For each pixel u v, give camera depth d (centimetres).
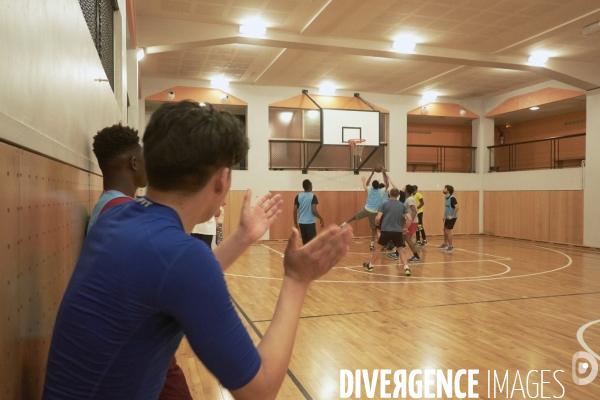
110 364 79
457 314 503
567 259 935
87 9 271
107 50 416
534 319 483
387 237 759
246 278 730
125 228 84
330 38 912
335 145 1300
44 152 132
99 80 289
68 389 80
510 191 1406
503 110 1448
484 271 787
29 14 117
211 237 410
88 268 83
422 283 681
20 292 108
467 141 1655
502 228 1438
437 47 973
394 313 508
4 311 95
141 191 802
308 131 1384
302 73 1196
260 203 130
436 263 880
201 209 95
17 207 106
